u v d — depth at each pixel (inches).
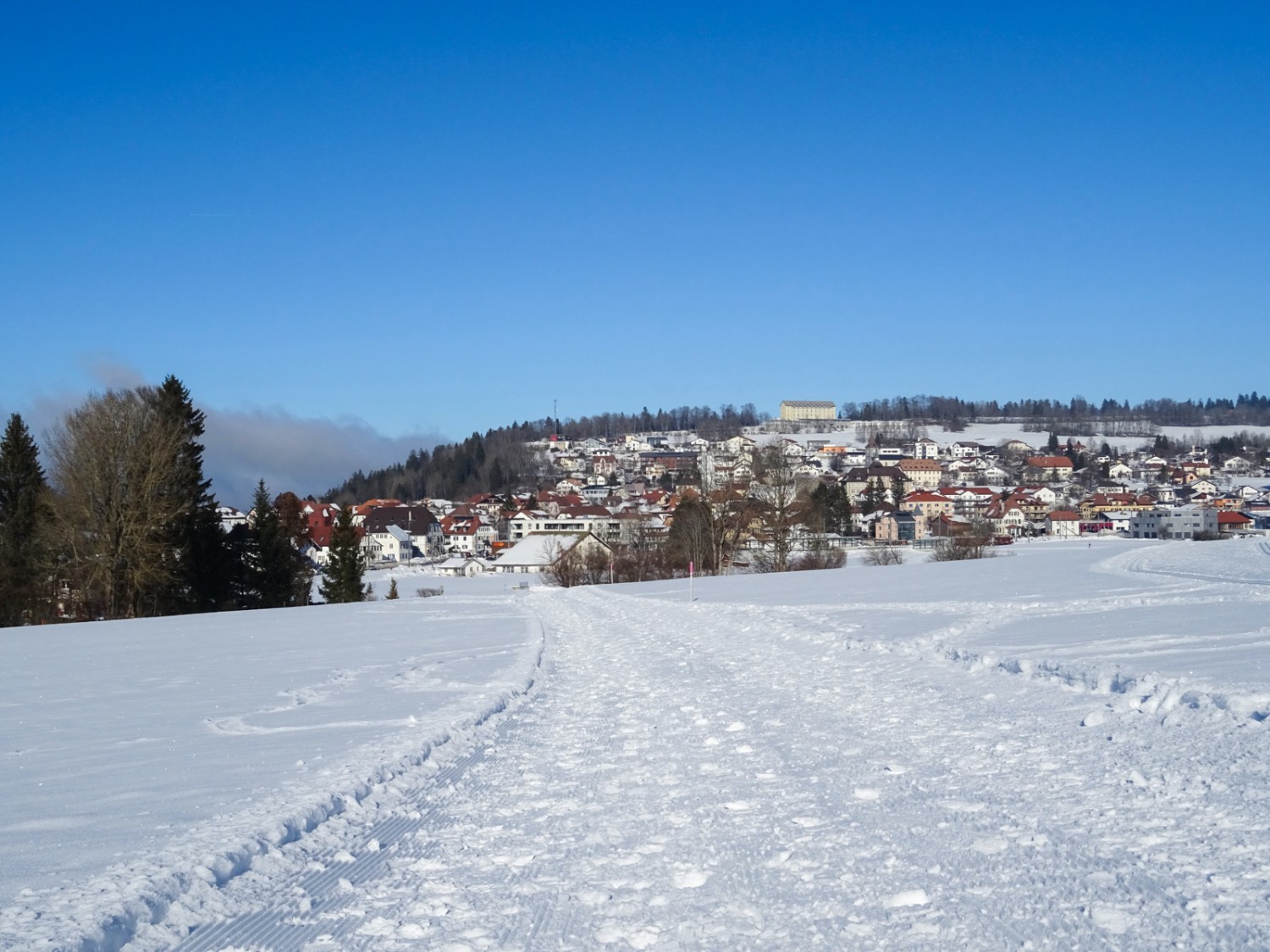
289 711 525.3
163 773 358.6
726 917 197.0
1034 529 6235.2
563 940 189.6
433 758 372.5
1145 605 914.1
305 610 1654.8
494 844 258.2
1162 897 191.2
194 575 2039.9
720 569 2856.8
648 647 882.8
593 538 3457.2
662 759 362.0
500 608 1620.3
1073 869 211.2
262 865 239.0
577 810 291.1
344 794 307.3
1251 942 167.9
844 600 1238.9
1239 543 2571.4
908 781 303.6
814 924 190.9
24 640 1130.7
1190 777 276.2
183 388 2148.1
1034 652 578.2
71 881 223.9
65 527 1745.8
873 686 528.1
